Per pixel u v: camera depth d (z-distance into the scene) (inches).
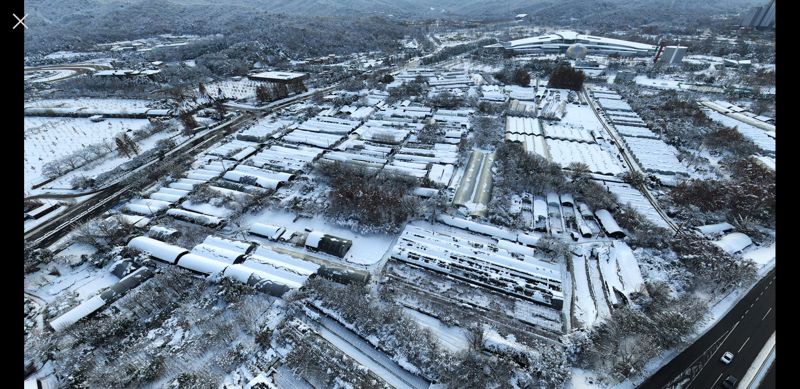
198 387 2459.4
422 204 4153.5
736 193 4099.4
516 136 6067.9
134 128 6456.7
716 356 2679.6
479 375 2470.5
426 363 2596.0
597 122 6875.0
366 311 2933.1
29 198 4566.9
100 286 3329.2
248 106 7603.4
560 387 2468.0
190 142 6058.1
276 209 4306.1
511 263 3464.6
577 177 4734.3
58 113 6884.8
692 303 2977.4
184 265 3449.8
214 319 2950.3
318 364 2630.4
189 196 4468.5
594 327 2815.0
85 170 5182.1
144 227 3981.3
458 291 3225.9
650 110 7071.9
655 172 4972.9
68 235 3939.5
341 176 4709.6
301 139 5999.0
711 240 3715.6
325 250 3676.2
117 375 2536.9
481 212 4244.6
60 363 2640.3
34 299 3211.1
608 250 3619.6
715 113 6939.0
